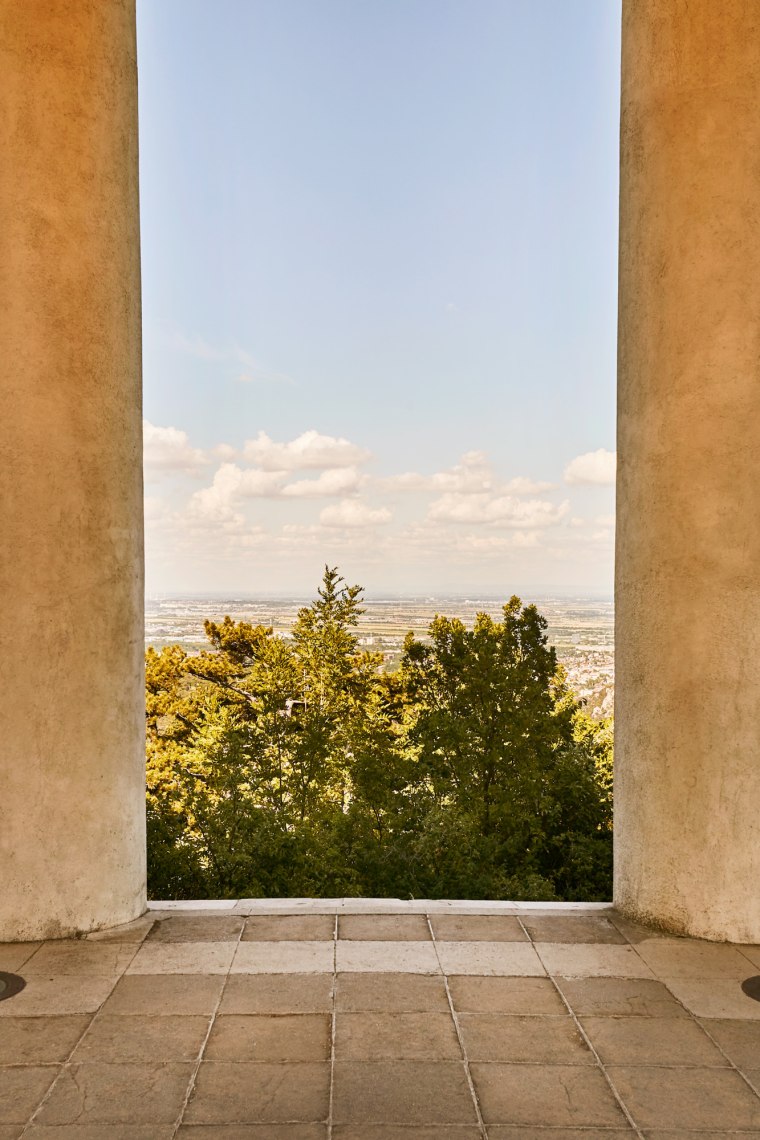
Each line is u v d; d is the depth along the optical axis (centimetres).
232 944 538
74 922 548
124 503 580
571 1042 419
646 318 583
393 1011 449
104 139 568
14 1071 388
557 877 1986
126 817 575
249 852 1107
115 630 570
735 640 549
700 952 534
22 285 541
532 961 517
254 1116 354
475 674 2170
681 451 564
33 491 541
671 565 567
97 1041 415
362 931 561
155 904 609
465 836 1523
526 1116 356
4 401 537
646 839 577
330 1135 341
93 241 562
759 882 547
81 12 557
